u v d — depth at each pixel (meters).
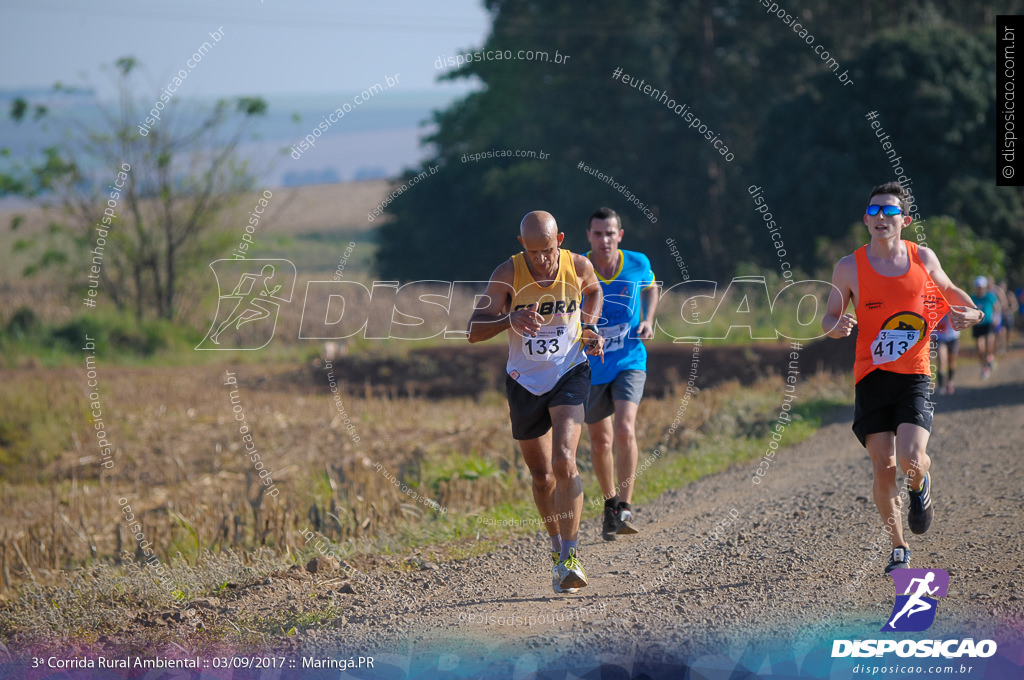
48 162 86.12
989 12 113.81
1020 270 97.50
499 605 15.20
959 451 27.48
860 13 108.94
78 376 61.38
